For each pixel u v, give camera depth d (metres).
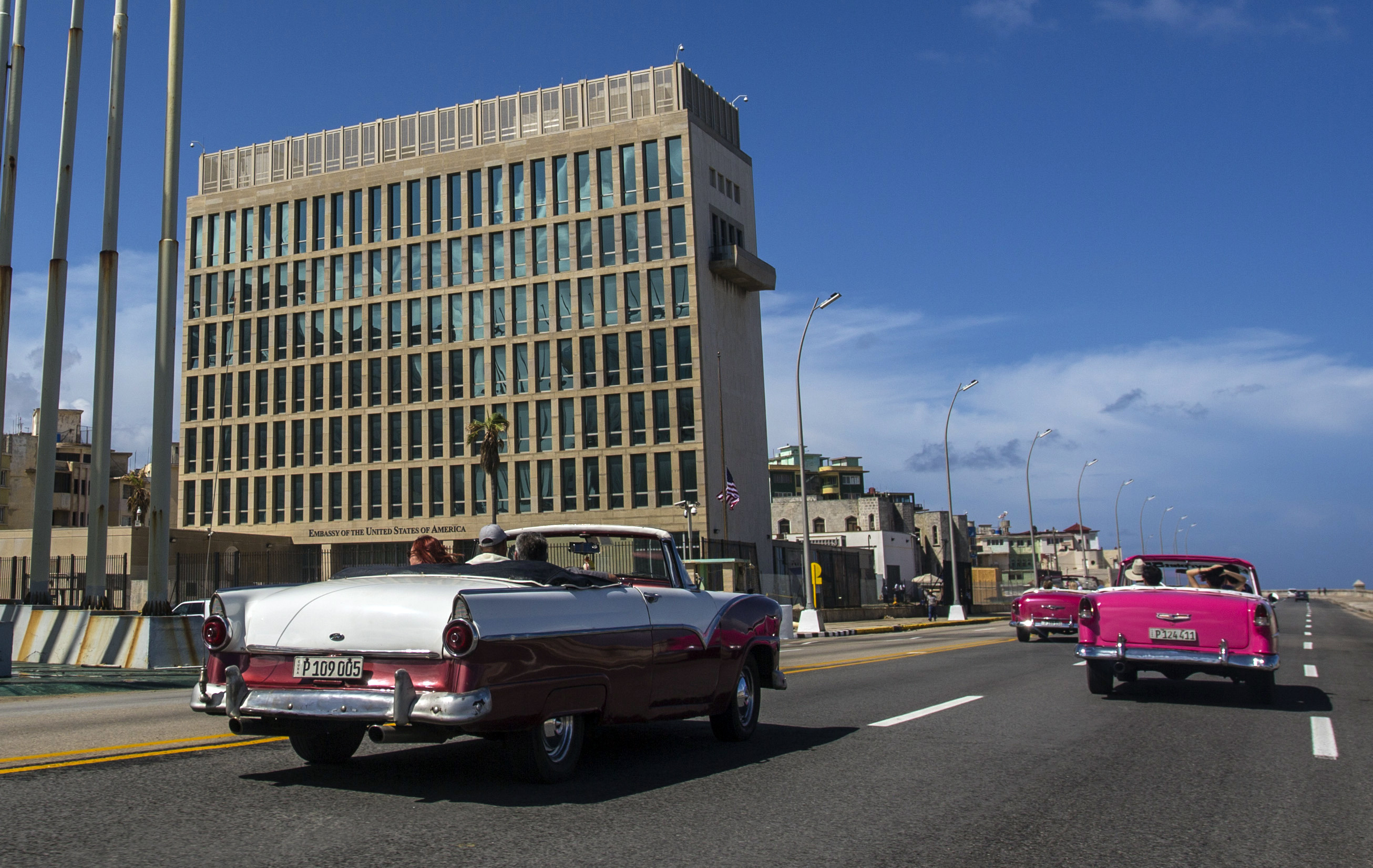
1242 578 14.05
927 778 6.63
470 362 62.31
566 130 62.75
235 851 4.58
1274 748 8.13
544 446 60.44
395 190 65.25
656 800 5.83
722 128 66.12
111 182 20.78
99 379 20.31
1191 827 5.41
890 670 15.68
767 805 5.73
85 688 14.05
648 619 6.99
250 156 69.06
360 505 63.31
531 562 6.72
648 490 58.09
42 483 20.72
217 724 9.27
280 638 6.03
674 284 59.22
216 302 68.12
